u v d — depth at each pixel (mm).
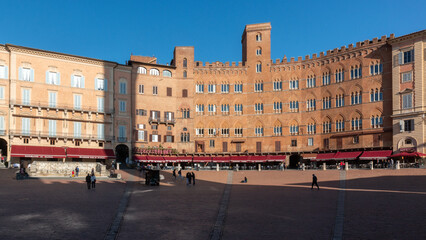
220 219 31156
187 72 102688
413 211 31828
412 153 73438
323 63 94250
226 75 102688
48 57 87000
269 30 101750
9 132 81000
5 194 42094
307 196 42438
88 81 91375
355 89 88062
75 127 88875
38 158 84188
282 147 96812
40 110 84688
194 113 101750
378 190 45125
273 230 27578
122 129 94625
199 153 99688
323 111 93125
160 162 96562
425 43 76812
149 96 98625
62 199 39375
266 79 100312
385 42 83812
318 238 25438
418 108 76750
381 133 83000
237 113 101625
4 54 82500
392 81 81625
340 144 89375
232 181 63719
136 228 28125
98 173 66250
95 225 28562
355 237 25344
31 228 27078
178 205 37438
